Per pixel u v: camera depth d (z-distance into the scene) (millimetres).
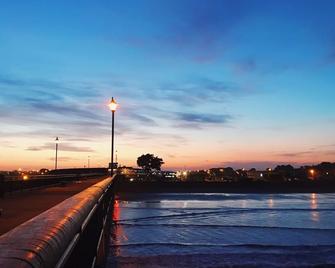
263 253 27578
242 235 37875
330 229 42156
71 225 5191
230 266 24047
